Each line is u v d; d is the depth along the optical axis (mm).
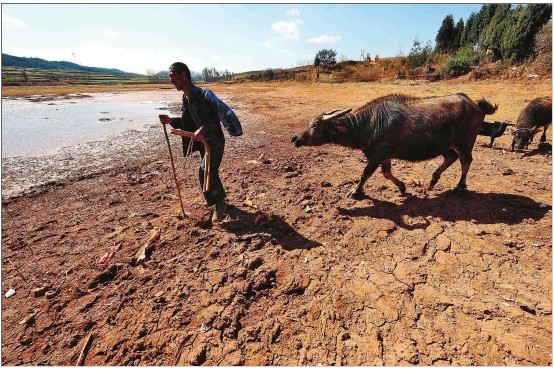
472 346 2883
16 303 3535
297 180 6773
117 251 4348
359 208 5391
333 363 2830
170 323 3248
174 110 18938
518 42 20781
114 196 6273
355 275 3805
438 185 6250
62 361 2918
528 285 3535
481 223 4746
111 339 3098
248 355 2926
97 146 10266
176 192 6309
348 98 21938
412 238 4461
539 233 4438
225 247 4348
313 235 4641
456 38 44969
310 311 3334
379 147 5211
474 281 3633
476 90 18891
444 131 5047
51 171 7887
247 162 8195
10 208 5844
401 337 3025
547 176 6590
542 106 8195
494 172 6914
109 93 31062
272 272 3881
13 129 12953
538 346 2832
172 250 4328
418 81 27484
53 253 4387
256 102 21125
